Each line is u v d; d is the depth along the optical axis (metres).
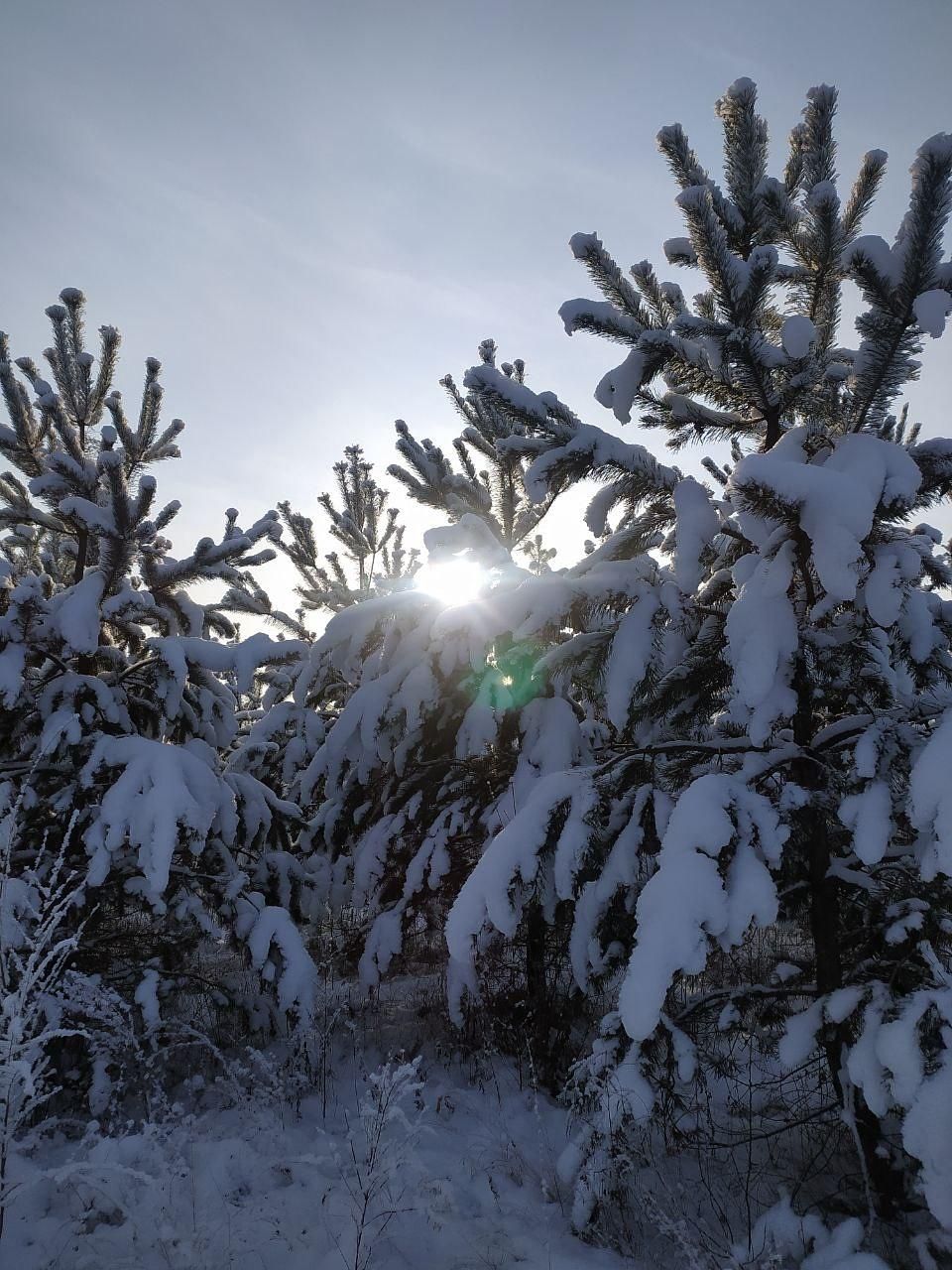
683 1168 3.25
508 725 4.91
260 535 5.59
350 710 4.64
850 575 2.51
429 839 4.62
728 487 2.77
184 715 5.27
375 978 4.43
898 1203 2.79
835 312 3.64
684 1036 2.79
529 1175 3.36
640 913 2.60
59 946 2.85
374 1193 2.78
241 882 4.55
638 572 3.60
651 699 3.50
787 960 3.47
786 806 2.80
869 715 3.14
